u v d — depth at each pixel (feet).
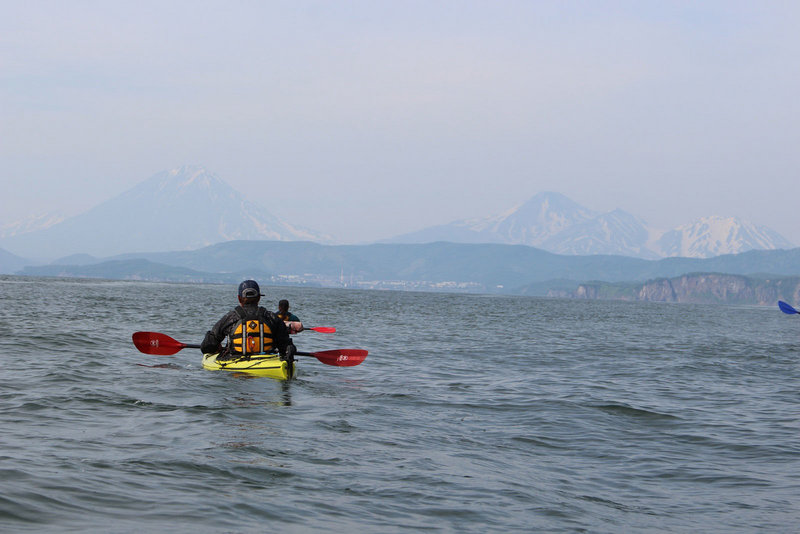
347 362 47.09
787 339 120.26
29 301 140.56
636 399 42.50
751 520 19.80
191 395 36.17
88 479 19.52
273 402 35.45
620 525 18.93
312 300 267.18
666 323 181.88
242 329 45.01
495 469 24.45
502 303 363.97
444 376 50.90
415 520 18.25
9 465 20.34
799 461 27.43
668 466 26.22
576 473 24.71
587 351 78.48
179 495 18.74
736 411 39.40
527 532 17.90
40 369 43.39
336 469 22.91
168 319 104.58
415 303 279.90
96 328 79.25
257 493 19.51
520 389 45.06
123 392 35.91
